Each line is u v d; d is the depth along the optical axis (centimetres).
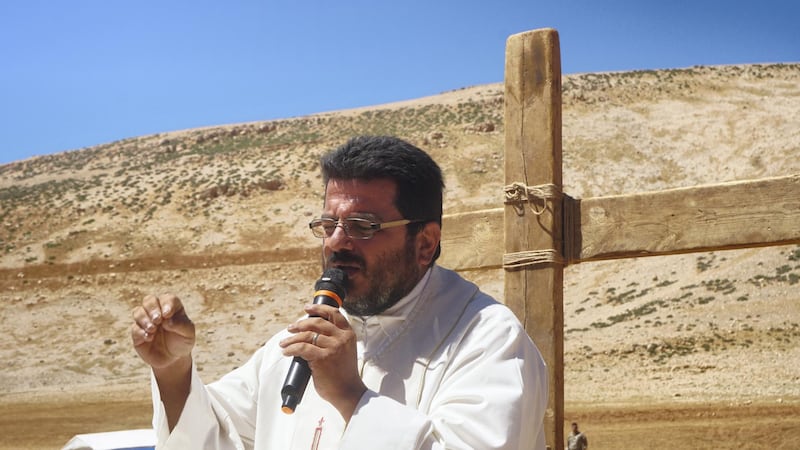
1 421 3167
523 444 228
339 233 248
